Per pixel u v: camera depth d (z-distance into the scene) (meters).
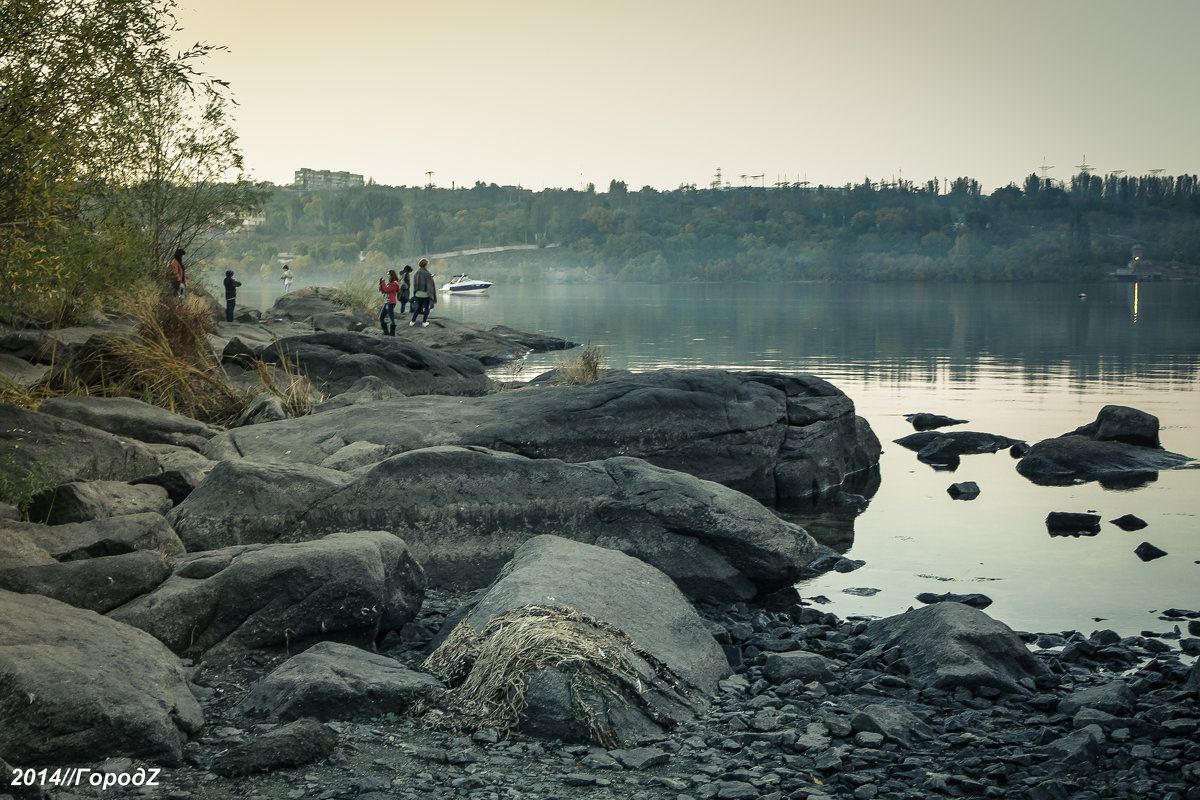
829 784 5.04
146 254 24.08
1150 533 11.36
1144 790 4.89
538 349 35.56
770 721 5.78
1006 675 6.67
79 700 4.82
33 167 9.23
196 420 13.08
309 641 6.59
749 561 8.85
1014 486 14.12
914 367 29.70
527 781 4.90
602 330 47.12
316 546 6.82
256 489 8.61
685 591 8.80
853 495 13.33
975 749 5.49
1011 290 159.62
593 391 12.88
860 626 7.91
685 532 8.85
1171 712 5.84
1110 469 14.98
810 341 40.16
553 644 5.80
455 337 33.38
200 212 26.55
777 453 13.61
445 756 5.12
